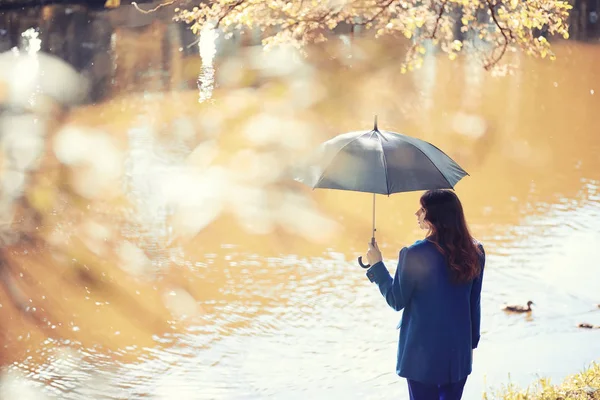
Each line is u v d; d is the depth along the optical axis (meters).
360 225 12.91
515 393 6.38
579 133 18.66
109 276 10.53
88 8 40.97
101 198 13.94
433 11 9.94
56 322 9.08
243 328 9.04
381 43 25.25
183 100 21.92
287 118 19.14
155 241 12.03
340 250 11.72
